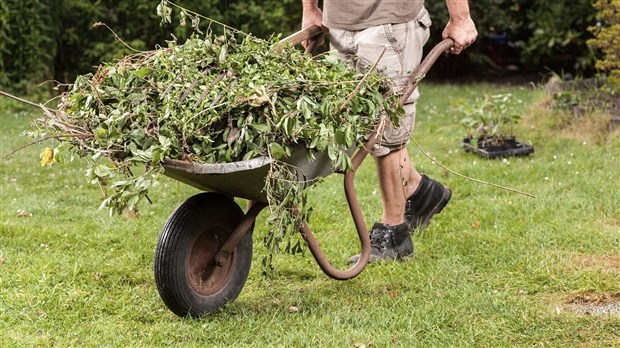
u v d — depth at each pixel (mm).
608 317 4902
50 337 4816
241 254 5324
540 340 4719
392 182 6074
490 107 9375
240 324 4961
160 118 4566
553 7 13672
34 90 13617
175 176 4824
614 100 10234
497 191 7746
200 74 4883
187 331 4887
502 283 5594
